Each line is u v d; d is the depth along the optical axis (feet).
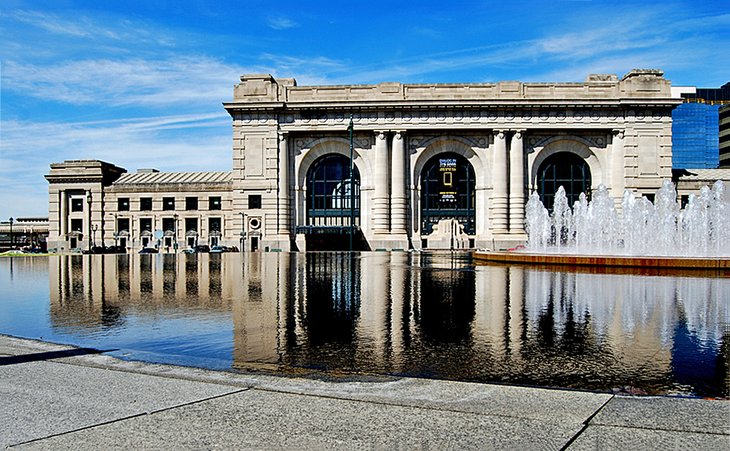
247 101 226.58
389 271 92.89
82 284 73.31
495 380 25.77
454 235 225.97
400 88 225.76
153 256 178.60
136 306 50.57
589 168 228.84
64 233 261.03
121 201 260.01
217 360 29.73
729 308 47.16
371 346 33.14
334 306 49.75
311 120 227.40
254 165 228.63
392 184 226.38
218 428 17.98
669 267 91.20
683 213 175.52
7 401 20.71
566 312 45.44
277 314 45.32
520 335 36.17
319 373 26.78
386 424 18.30
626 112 221.46
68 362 27.37
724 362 28.99
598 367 28.04
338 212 234.17
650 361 29.19
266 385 22.93
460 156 231.71
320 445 16.67
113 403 20.43
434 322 41.11
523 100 220.02
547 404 20.47
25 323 41.39
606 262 97.50
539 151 226.38
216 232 252.62
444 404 20.40
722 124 501.56
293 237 232.94
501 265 107.45
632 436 17.24
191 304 51.67
